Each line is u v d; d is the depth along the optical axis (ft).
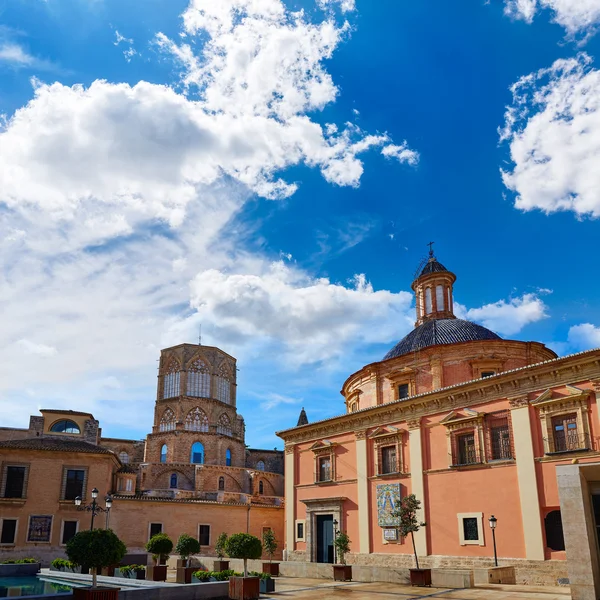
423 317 150.00
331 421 128.06
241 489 218.79
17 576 101.55
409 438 110.01
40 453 153.58
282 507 179.22
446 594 72.18
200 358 246.06
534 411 90.94
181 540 110.63
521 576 85.92
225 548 72.54
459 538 96.53
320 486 128.67
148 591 59.41
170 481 209.26
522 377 92.99
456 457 100.63
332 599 68.59
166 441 226.79
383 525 110.52
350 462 122.31
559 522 84.28
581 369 85.87
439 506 101.40
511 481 91.25
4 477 149.07
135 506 157.69
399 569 86.99
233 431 249.34
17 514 147.13
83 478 155.63
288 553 132.77
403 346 137.59
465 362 120.78
